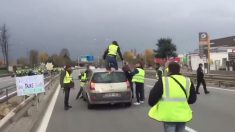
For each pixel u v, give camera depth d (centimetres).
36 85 1677
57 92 3002
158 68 2117
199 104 1841
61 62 9731
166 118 697
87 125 1343
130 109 1748
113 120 1444
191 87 715
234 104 1825
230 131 1164
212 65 7069
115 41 2061
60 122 1423
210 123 1308
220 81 3036
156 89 702
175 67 721
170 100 697
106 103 1783
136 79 1934
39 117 1514
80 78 2352
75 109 1816
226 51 7262
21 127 1239
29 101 1489
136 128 1255
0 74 8825
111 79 1800
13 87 2314
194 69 7325
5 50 9838
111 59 2045
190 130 1183
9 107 1748
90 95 1778
